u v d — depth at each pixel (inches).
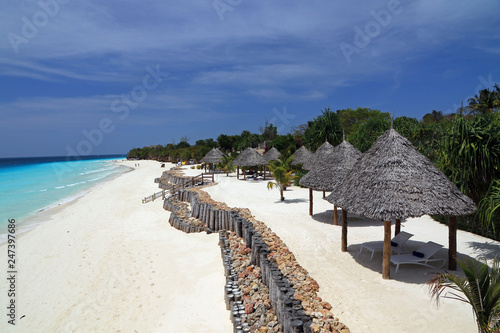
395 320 249.9
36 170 3078.2
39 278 435.8
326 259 392.2
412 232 500.1
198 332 281.9
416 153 355.6
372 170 354.3
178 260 466.0
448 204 313.9
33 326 315.6
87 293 380.8
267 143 2070.6
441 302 275.0
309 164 845.2
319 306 265.6
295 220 593.3
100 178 2130.9
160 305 341.1
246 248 438.0
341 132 1301.7
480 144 383.6
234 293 314.8
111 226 723.4
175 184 1307.8
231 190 993.5
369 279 328.5
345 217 417.7
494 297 175.6
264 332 242.5
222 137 3038.9
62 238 641.0
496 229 438.9
